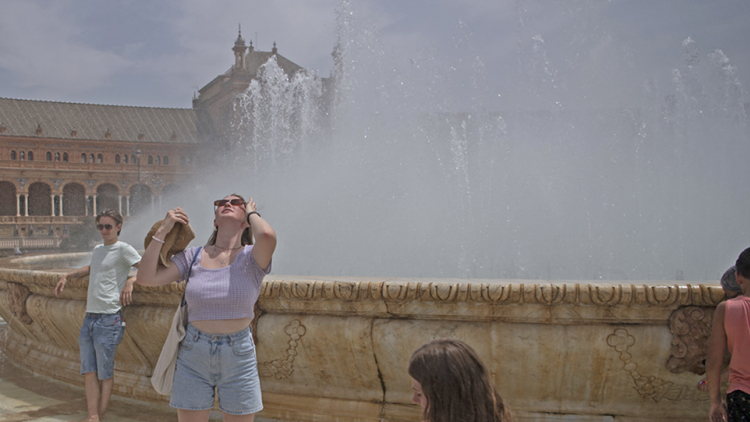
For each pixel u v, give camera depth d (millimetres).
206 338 2635
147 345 4141
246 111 71562
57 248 50469
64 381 4777
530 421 3338
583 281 3416
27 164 67938
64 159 71062
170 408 4074
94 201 71938
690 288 3043
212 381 2680
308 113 29391
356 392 3639
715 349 2514
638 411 3342
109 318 3885
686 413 3326
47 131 70375
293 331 3527
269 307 3613
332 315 3496
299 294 3451
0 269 5172
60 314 4488
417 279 3539
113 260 3928
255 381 2740
